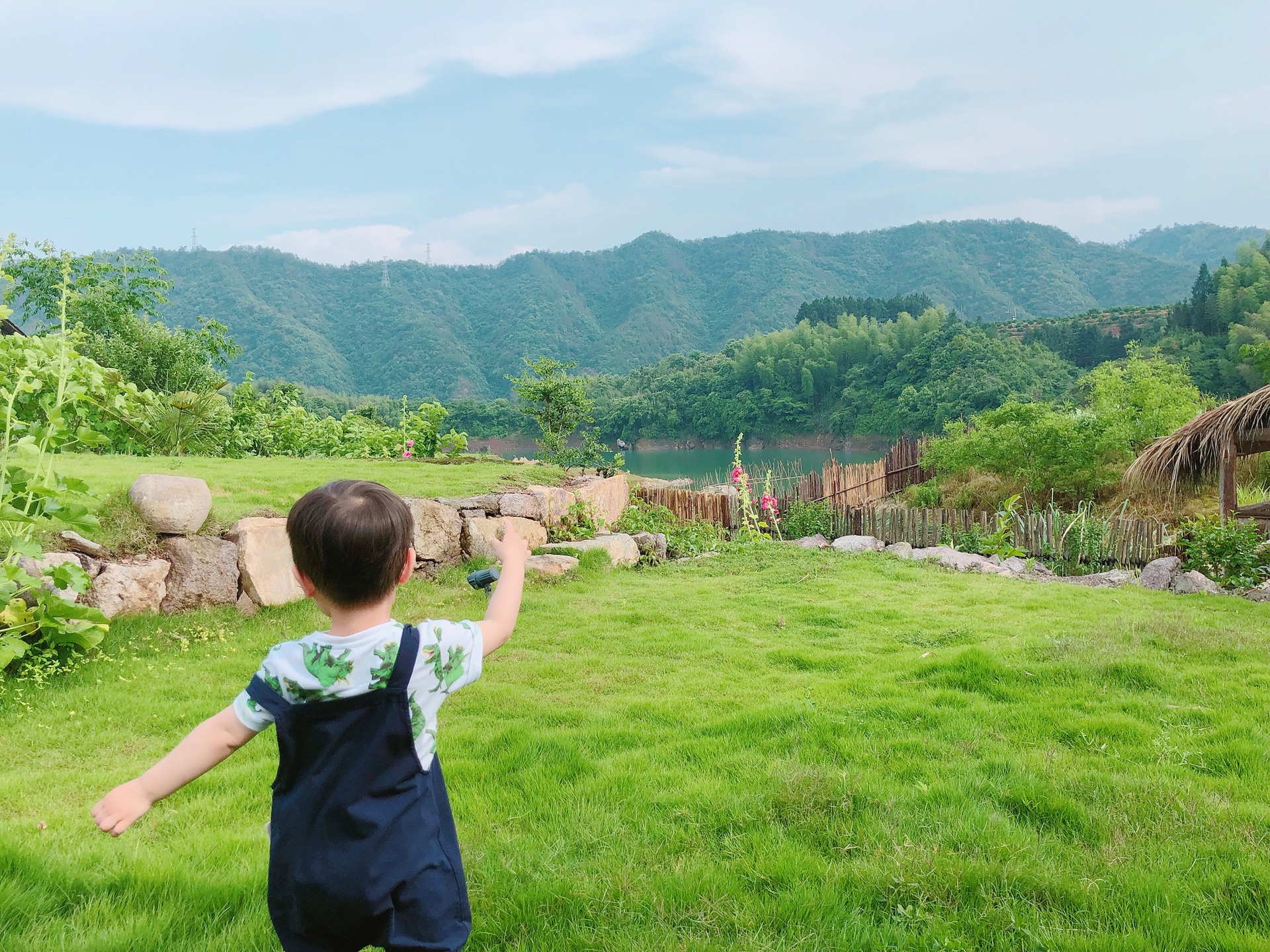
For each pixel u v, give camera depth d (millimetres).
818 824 3547
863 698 5523
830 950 2691
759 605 9328
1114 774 4066
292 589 7738
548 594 9383
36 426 5914
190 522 7125
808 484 18109
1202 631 7035
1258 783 3992
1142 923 2807
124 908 2836
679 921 2840
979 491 20578
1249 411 10984
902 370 117562
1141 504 17219
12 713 5027
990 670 5918
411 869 1757
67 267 6477
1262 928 2771
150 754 4637
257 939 2650
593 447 15859
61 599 5574
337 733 1739
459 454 17328
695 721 5273
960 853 3262
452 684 1869
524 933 2766
